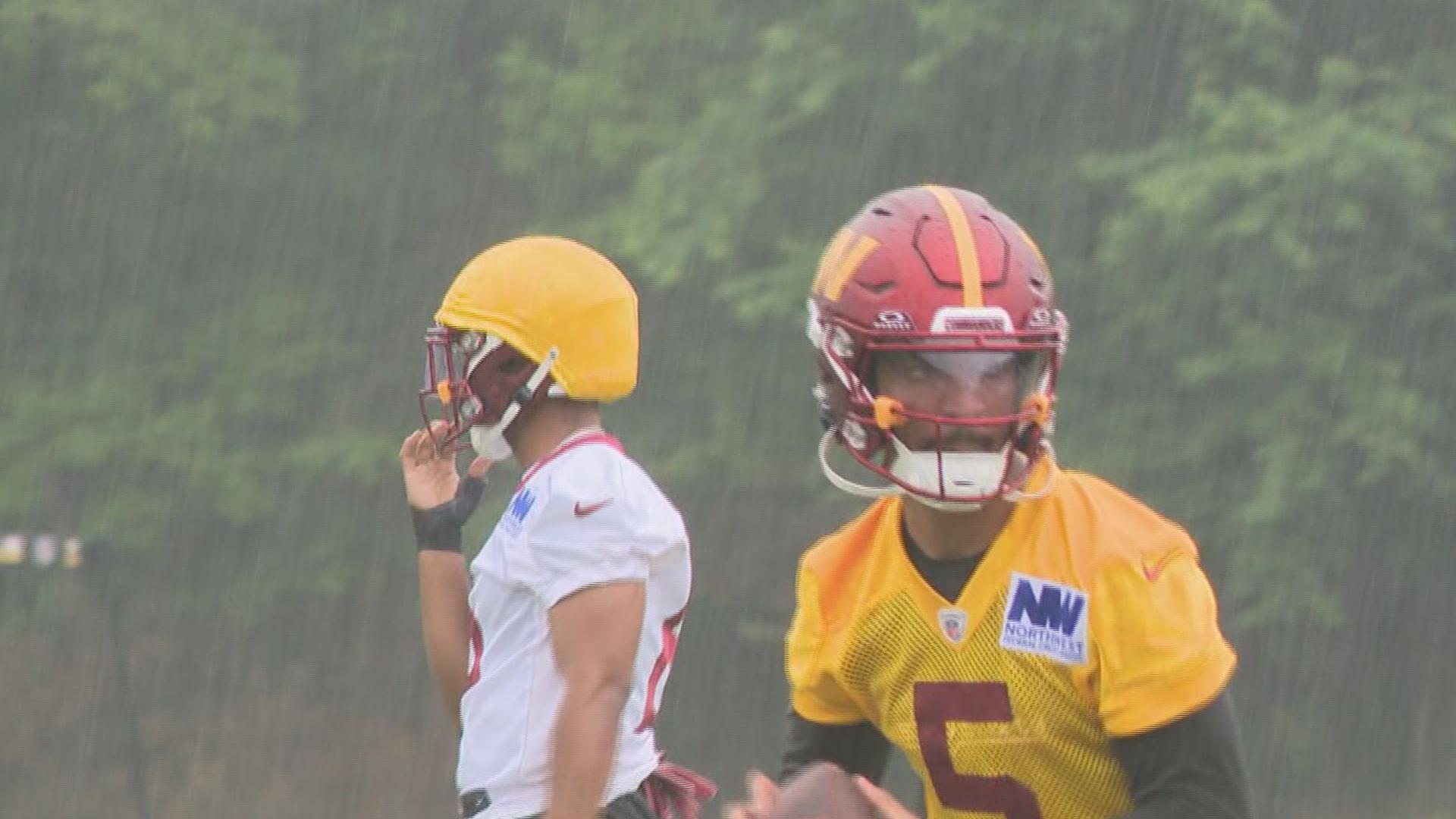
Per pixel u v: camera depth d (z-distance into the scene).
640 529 11.72
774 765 67.88
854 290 10.04
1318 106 50.28
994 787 10.54
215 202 75.31
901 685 10.66
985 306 9.82
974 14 56.22
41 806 69.75
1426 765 57.59
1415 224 48.75
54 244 74.25
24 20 72.25
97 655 73.50
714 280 62.00
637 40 69.06
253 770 71.56
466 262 75.38
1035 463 10.10
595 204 69.75
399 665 74.12
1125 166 53.19
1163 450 53.72
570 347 12.02
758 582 70.75
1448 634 55.66
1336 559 52.00
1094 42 55.94
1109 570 9.90
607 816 11.83
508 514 12.05
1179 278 51.91
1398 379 50.03
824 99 57.12
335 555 71.94
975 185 58.53
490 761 11.87
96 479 71.44
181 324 73.88
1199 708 9.73
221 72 73.75
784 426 63.34
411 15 76.00
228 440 72.12
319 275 74.88
